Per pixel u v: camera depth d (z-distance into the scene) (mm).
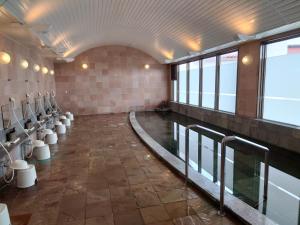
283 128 4883
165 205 2658
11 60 4297
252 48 5656
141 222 2350
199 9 4738
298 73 4898
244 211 2365
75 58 9930
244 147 5332
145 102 11094
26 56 5301
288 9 3609
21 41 4613
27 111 5125
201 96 8719
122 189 3072
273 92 5430
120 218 2424
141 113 10539
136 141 5566
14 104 4305
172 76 10992
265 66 5449
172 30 6523
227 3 4160
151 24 6543
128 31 7828
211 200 2725
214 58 7969
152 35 7641
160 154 4277
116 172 3654
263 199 2969
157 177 3443
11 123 4109
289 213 2711
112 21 6562
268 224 2139
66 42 6809
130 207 2631
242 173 3947
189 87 9805
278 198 3043
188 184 3188
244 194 3162
